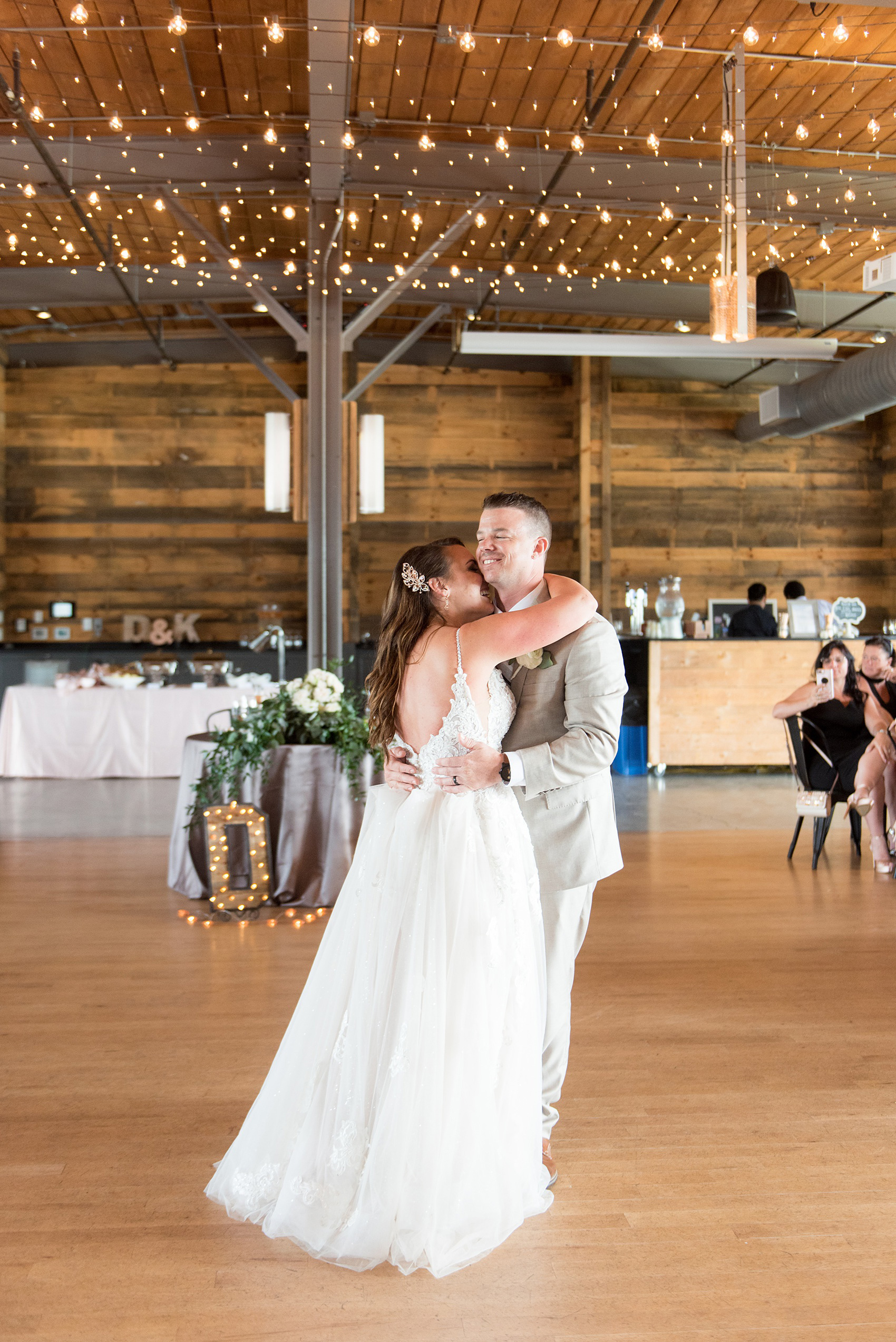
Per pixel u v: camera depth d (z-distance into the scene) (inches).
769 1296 75.4
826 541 508.4
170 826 270.2
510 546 88.8
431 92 248.8
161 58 235.9
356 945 85.5
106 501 479.8
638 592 402.3
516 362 476.7
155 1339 70.1
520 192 290.4
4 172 282.0
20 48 230.5
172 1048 123.1
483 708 83.9
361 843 88.7
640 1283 76.9
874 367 358.9
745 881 212.8
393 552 488.1
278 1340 70.1
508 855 83.8
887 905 193.5
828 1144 99.6
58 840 252.2
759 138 269.7
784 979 150.2
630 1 209.0
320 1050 85.5
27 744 355.9
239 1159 88.0
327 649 292.2
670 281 379.9
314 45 214.1
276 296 395.2
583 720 88.0
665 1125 103.4
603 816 92.1
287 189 296.7
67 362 468.4
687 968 155.6
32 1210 87.0
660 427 498.3
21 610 477.4
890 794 222.5
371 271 370.0
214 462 482.9
